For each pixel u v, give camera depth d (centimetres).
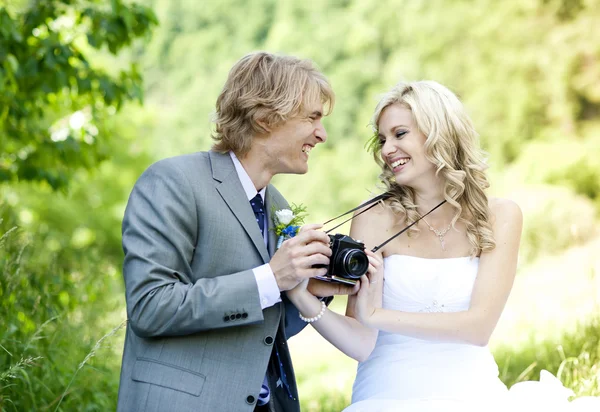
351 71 1741
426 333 299
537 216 1297
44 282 454
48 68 542
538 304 805
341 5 1831
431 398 299
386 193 337
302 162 287
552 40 1583
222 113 284
